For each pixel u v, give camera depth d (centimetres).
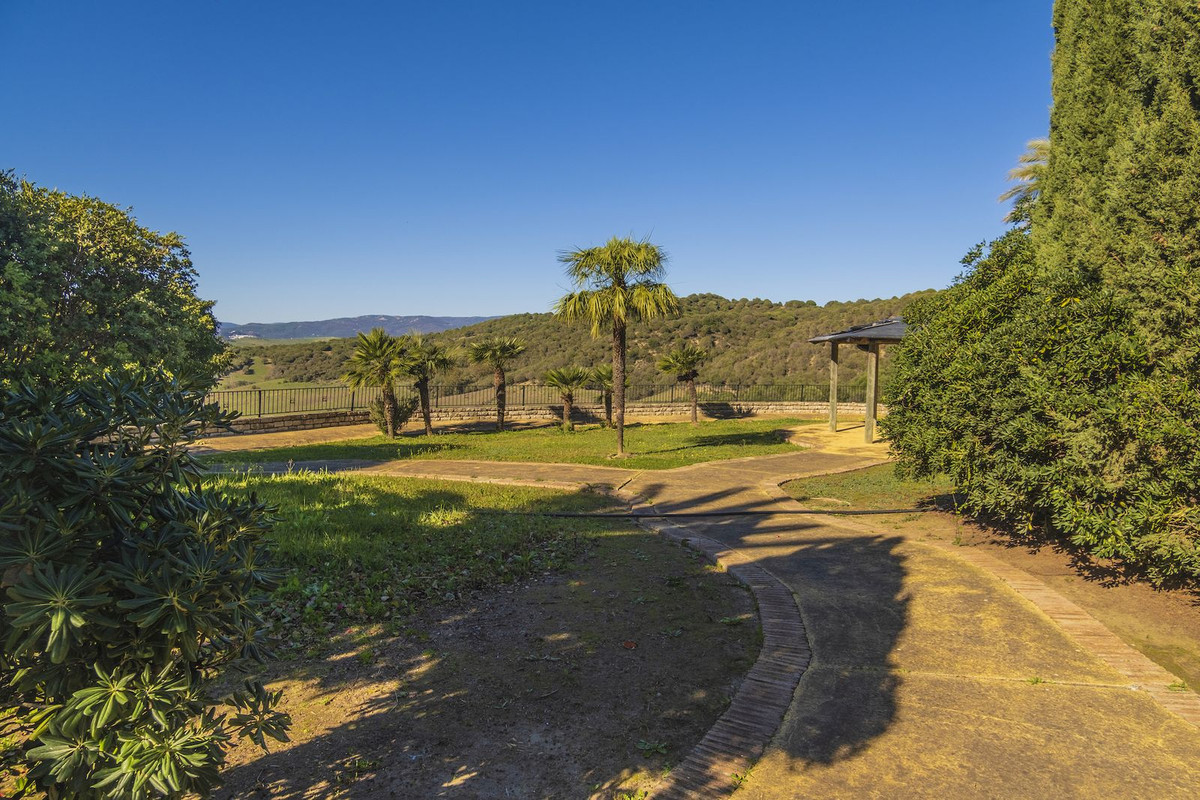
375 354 2098
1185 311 502
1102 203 625
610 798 284
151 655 209
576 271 1398
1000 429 604
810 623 479
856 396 2831
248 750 325
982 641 445
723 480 1134
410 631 472
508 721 349
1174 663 413
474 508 898
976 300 696
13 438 192
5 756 244
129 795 198
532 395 3111
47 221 1221
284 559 608
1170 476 472
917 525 800
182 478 249
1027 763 305
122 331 1322
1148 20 593
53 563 192
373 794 288
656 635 465
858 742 324
